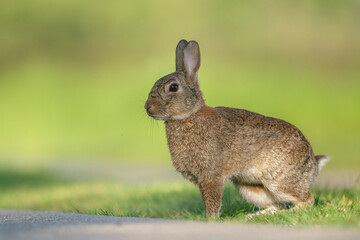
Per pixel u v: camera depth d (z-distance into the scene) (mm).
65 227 7848
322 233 7398
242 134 10766
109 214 11641
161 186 16906
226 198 12484
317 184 15297
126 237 7051
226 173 10828
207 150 10602
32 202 16234
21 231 7480
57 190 18266
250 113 11211
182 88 10688
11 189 21047
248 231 7629
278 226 8383
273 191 10953
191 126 10680
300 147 10969
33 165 27859
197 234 7320
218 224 8547
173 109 10570
